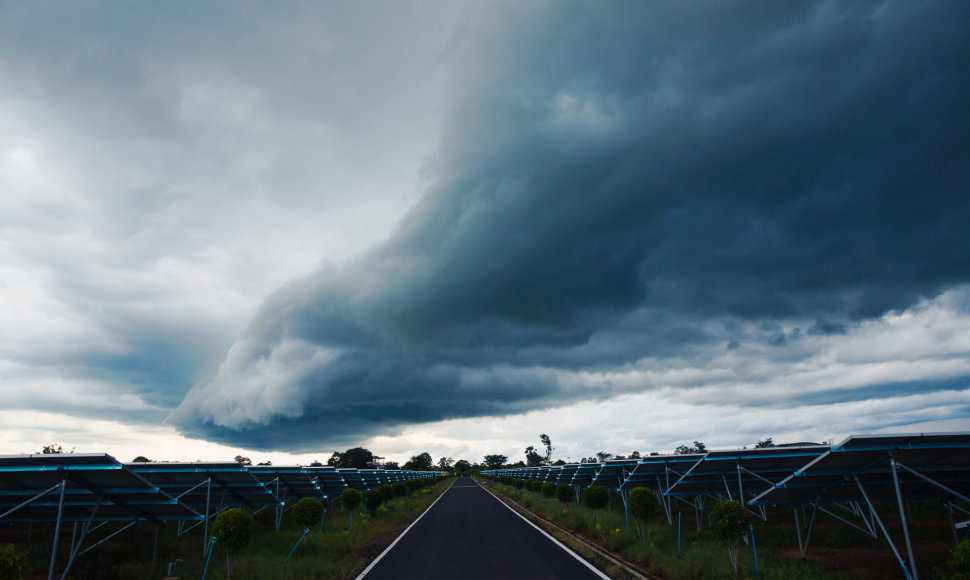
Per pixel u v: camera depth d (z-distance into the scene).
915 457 11.47
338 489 38.00
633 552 15.35
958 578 8.76
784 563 13.48
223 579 13.69
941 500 15.98
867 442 10.72
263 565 14.82
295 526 27.27
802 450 16.86
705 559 13.62
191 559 17.05
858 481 12.32
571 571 13.35
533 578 12.57
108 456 11.77
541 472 60.34
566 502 35.53
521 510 35.03
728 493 18.83
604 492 25.84
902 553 15.89
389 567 14.55
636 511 17.92
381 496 34.78
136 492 13.69
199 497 22.47
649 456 24.27
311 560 15.38
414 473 88.75
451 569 13.98
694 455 23.94
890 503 27.38
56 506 14.39
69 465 11.88
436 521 28.42
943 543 17.77
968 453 11.05
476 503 43.19
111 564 16.47
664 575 12.66
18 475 12.10
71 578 15.15
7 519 15.28
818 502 15.41
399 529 25.12
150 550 19.22
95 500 14.07
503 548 17.64
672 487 20.47
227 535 13.16
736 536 12.36
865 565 14.35
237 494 22.44
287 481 29.08
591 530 21.23
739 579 11.88
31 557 17.56
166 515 15.88
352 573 13.84
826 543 18.17
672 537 18.41
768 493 13.99
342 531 23.66
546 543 18.69
